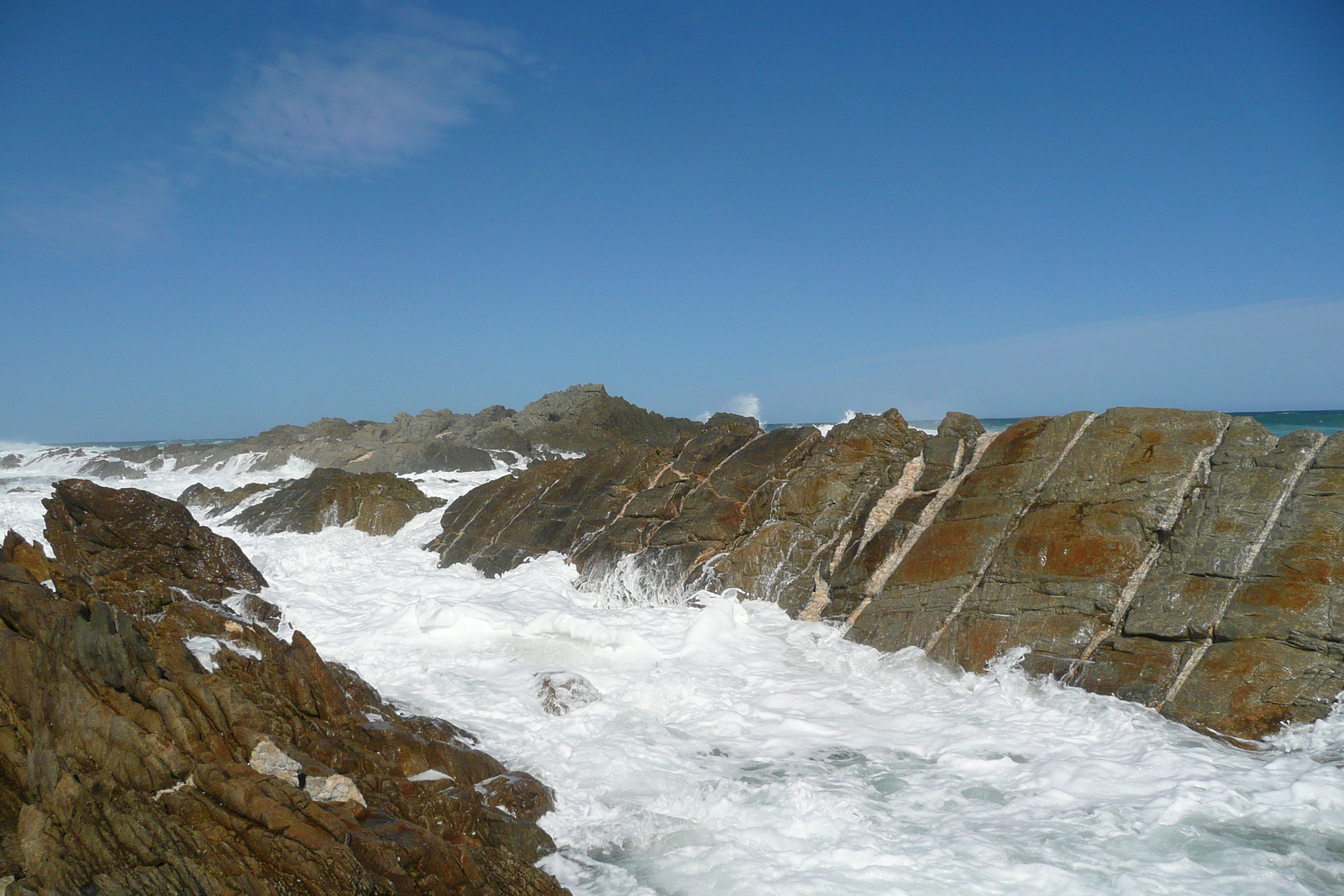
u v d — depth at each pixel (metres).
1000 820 6.25
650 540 14.01
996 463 11.41
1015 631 9.45
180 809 4.95
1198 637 8.35
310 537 19.89
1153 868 5.44
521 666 10.02
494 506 17.48
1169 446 10.06
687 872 5.64
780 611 11.88
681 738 8.06
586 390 50.78
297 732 6.25
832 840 5.99
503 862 5.56
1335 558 8.13
